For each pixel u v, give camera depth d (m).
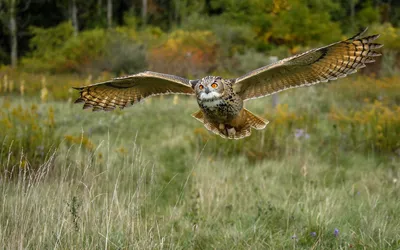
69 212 7.39
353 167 12.16
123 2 57.69
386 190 10.13
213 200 9.41
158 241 7.40
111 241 7.13
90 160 8.29
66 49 35.25
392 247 7.47
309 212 8.73
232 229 8.38
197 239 8.05
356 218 8.59
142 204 8.07
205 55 32.22
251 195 10.01
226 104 6.43
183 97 23.44
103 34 35.28
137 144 14.24
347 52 6.23
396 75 24.23
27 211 7.17
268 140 13.11
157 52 32.34
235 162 12.30
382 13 47.12
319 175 11.41
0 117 14.27
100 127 16.23
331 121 16.11
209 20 38.91
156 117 18.25
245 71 31.16
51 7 53.56
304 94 21.38
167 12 54.59
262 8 34.28
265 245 7.86
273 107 18.14
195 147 13.54
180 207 9.20
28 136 10.81
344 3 44.78
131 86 6.93
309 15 33.66
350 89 20.98
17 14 51.66
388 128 13.31
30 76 30.67
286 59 6.09
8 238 6.82
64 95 22.97
